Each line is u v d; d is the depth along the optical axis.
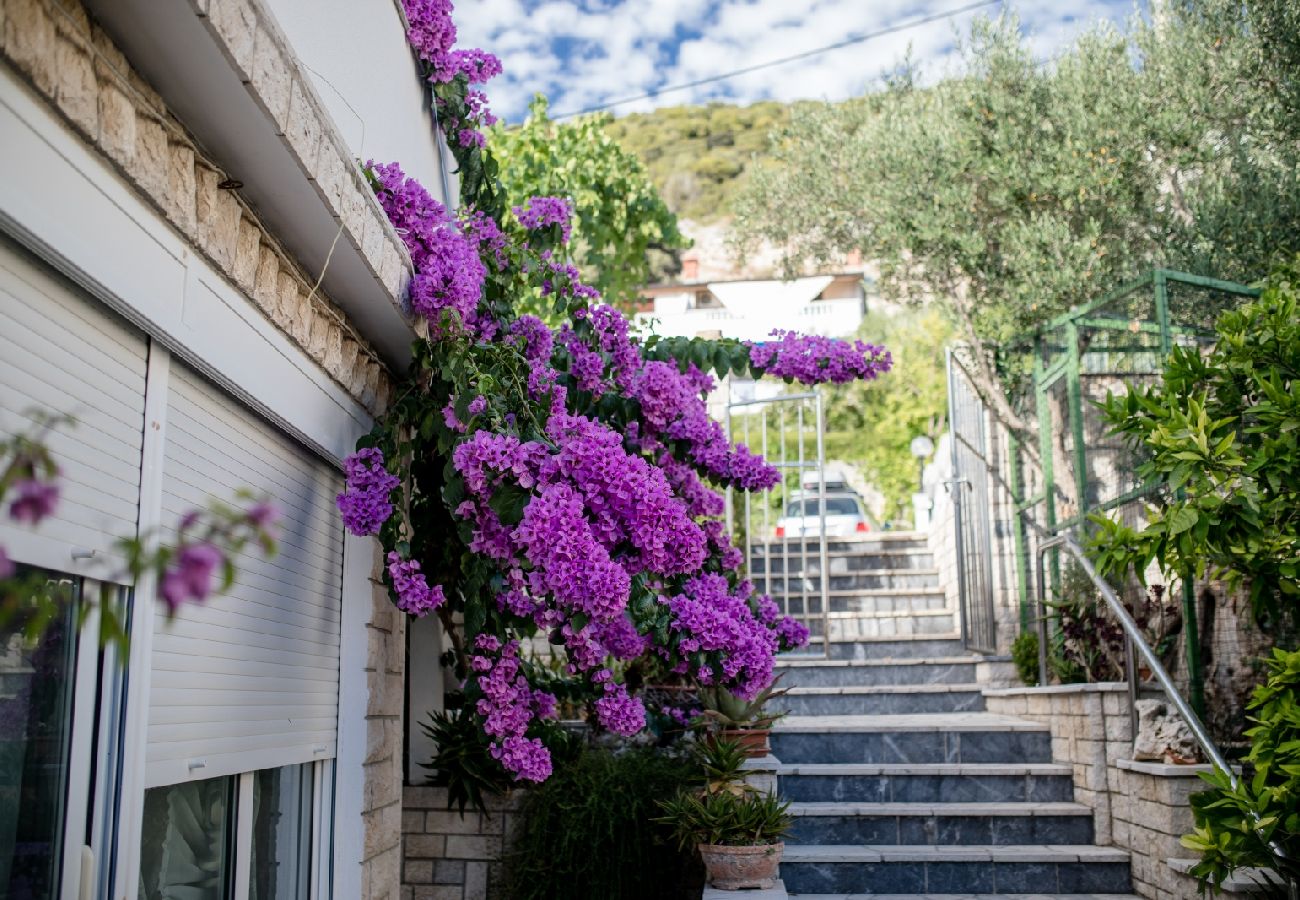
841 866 5.71
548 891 5.55
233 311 2.96
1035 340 7.85
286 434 3.53
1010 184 8.90
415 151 4.91
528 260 4.93
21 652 2.14
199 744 2.87
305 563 3.73
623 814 5.53
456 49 5.34
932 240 9.12
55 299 2.18
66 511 2.22
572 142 10.29
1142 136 8.56
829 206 10.40
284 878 3.63
